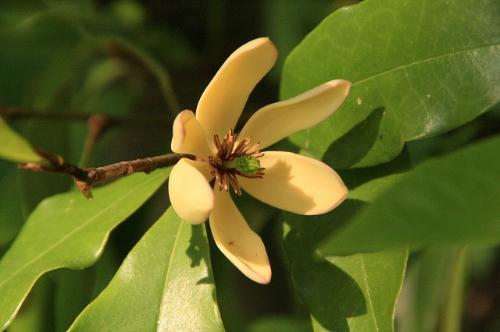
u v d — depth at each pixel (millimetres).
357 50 255
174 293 250
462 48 247
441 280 327
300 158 245
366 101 254
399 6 251
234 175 247
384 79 253
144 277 253
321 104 243
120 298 252
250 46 238
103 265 318
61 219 273
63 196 279
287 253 253
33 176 314
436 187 199
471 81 246
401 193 197
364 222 193
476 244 197
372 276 246
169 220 257
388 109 252
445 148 312
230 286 332
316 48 260
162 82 320
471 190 200
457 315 294
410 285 332
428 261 329
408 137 250
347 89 239
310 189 244
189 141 242
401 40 251
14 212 342
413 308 331
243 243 243
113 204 269
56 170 226
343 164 256
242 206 305
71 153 343
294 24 341
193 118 239
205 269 250
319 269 250
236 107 248
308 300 249
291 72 265
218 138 247
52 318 296
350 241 192
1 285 263
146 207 332
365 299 245
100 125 324
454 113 247
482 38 245
